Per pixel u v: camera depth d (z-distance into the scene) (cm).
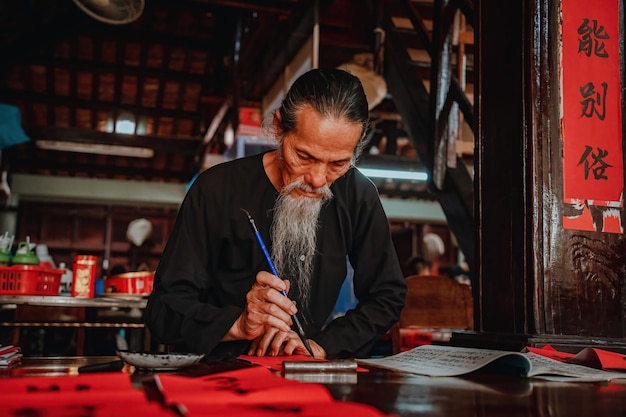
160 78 895
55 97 922
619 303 170
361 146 173
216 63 866
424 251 1074
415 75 353
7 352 131
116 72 868
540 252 163
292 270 171
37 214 1266
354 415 67
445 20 298
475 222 185
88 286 306
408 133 348
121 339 455
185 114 980
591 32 176
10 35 766
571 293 165
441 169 297
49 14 741
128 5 439
